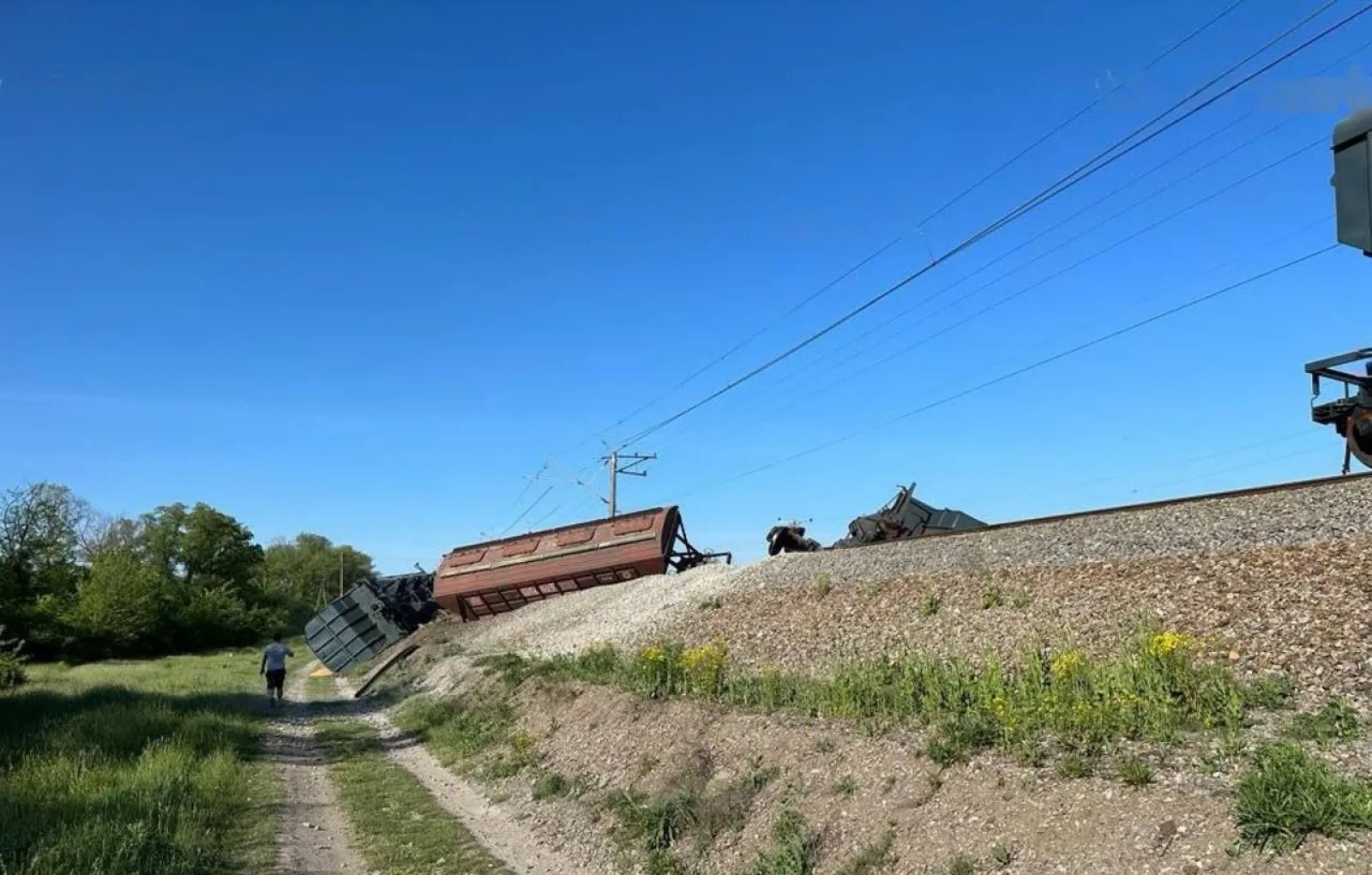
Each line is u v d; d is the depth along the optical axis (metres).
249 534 106.31
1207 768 6.24
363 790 14.16
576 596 31.14
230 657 63.53
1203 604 9.80
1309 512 11.43
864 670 10.73
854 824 7.83
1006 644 11.00
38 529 69.50
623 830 10.20
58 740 14.38
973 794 7.14
